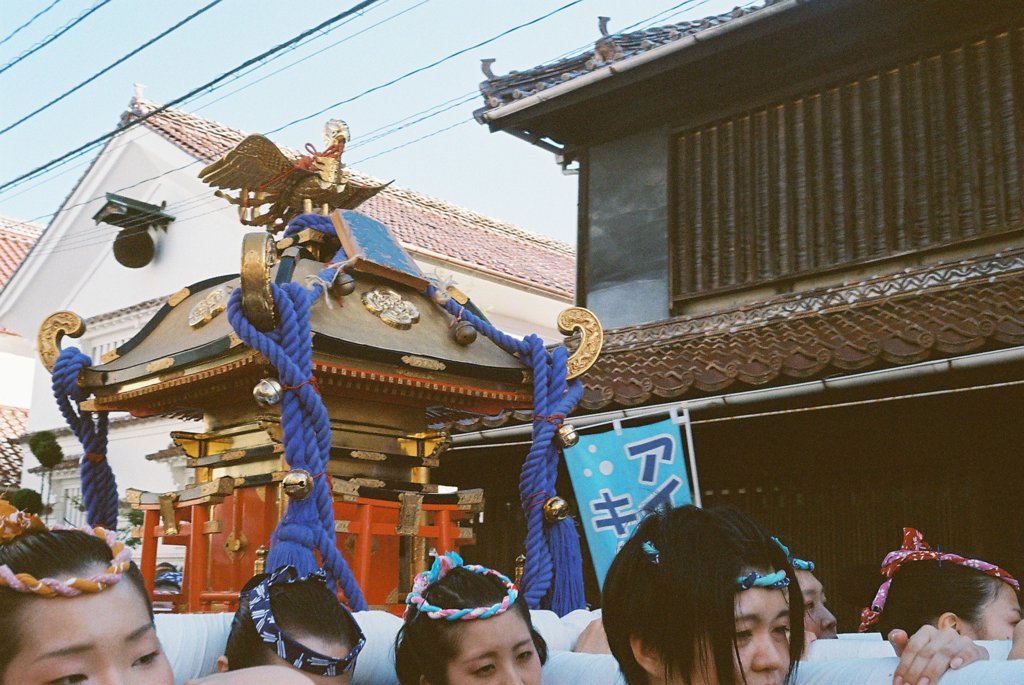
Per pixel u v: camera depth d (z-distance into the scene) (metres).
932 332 6.14
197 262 14.75
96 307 16.28
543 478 3.48
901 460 6.84
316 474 2.71
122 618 1.39
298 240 3.65
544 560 3.41
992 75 7.73
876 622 2.69
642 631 1.64
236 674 1.66
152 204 15.46
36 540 1.43
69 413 3.61
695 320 8.60
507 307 15.54
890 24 8.00
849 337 6.66
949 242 7.71
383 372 3.26
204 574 3.46
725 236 9.05
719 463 7.71
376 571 3.50
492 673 2.04
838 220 8.36
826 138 8.53
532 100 9.37
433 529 3.63
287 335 2.76
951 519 6.55
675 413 5.64
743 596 1.56
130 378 3.47
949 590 2.21
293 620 1.98
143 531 3.71
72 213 16.53
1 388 18.69
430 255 13.93
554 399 3.54
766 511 7.40
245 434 3.53
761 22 8.04
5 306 17.61
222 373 3.15
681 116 9.51
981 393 6.34
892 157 8.15
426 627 2.08
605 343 8.73
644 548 1.68
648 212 9.63
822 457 7.20
